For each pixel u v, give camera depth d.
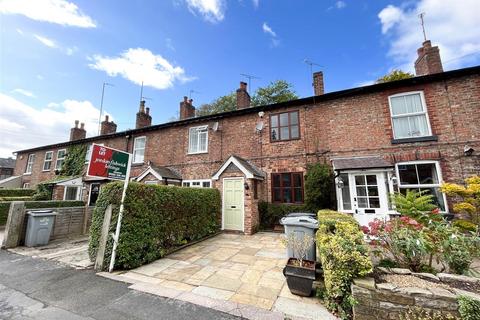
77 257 5.63
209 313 2.99
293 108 9.99
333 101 9.18
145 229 5.35
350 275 2.86
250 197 8.79
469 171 6.77
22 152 20.48
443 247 3.40
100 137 15.73
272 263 5.15
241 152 10.81
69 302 3.32
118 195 5.01
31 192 14.68
